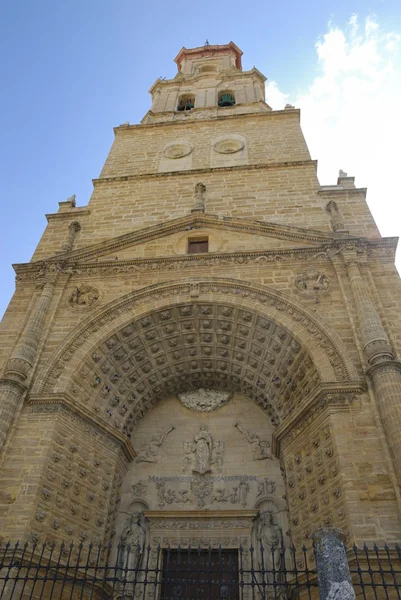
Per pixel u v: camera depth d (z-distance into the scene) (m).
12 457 14.20
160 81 39.44
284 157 26.50
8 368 15.73
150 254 20.41
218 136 29.38
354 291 16.80
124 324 17.81
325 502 13.55
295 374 16.75
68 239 21.92
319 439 14.52
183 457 18.17
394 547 11.39
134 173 27.33
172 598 15.12
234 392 19.64
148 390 19.06
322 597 7.86
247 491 17.03
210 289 18.42
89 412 16.14
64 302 18.75
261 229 20.44
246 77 38.09
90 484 15.48
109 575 15.20
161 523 16.55
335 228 19.80
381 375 13.86
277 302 17.56
